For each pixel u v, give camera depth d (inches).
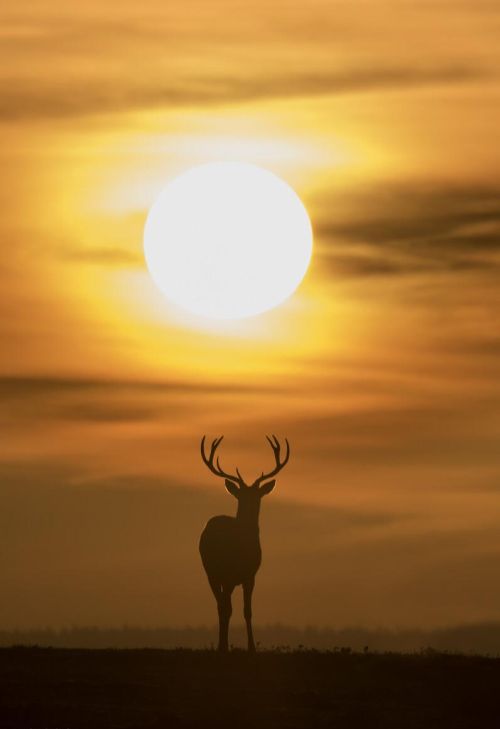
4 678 4188.0
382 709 3880.4
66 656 4581.7
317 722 3695.9
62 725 3612.2
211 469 4795.8
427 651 4837.6
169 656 4579.2
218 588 4697.3
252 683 4163.4
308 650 4832.7
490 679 4281.5
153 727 3577.8
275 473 4805.6
